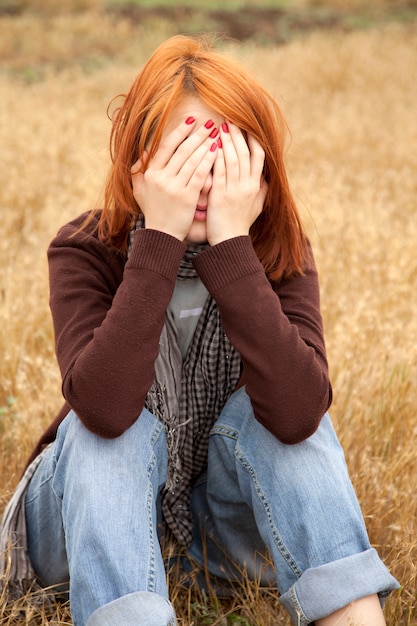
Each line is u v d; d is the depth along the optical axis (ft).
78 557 5.43
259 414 5.83
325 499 5.71
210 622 6.97
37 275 12.68
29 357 10.32
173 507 6.72
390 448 8.72
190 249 6.33
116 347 5.61
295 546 5.75
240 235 6.00
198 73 5.95
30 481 6.60
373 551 5.62
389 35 42.47
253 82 6.13
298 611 5.54
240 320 5.78
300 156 21.09
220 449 6.33
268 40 47.37
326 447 6.00
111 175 6.39
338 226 15.11
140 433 5.96
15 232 15.80
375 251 14.02
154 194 5.97
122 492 5.60
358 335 10.28
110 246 6.48
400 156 21.94
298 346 5.80
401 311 11.72
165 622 5.18
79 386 5.64
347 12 53.62
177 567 7.04
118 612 5.19
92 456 5.70
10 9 52.13
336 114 26.08
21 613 6.66
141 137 5.98
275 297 5.91
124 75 34.63
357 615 5.43
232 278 5.86
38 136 22.66
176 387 6.42
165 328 6.38
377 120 25.70
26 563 6.64
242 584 7.00
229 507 6.61
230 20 51.16
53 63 42.50
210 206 6.07
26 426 8.82
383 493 7.84
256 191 6.15
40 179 18.71
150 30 48.29
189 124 5.96
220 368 6.51
